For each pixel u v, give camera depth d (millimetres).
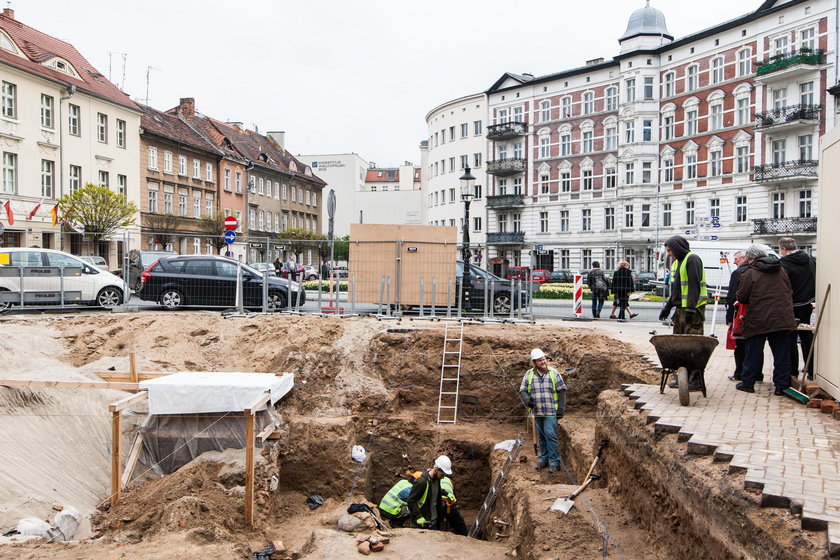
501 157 55250
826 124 34000
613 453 8219
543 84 51062
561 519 7398
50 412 10141
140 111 39250
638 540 6711
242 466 9695
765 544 4473
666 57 43312
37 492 8391
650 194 43906
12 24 33719
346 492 11086
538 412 10703
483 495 12305
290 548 8062
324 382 13344
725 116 39375
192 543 7059
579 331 15234
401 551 7891
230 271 17781
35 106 31578
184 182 44156
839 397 7492
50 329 14719
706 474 5621
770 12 36281
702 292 8586
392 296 16359
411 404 13914
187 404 10102
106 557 6539
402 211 83625
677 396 8414
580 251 48375
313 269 35094
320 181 70312
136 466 9984
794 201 35656
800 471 5344
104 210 29094
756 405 7828
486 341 14227
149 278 17422
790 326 8211
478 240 58312
